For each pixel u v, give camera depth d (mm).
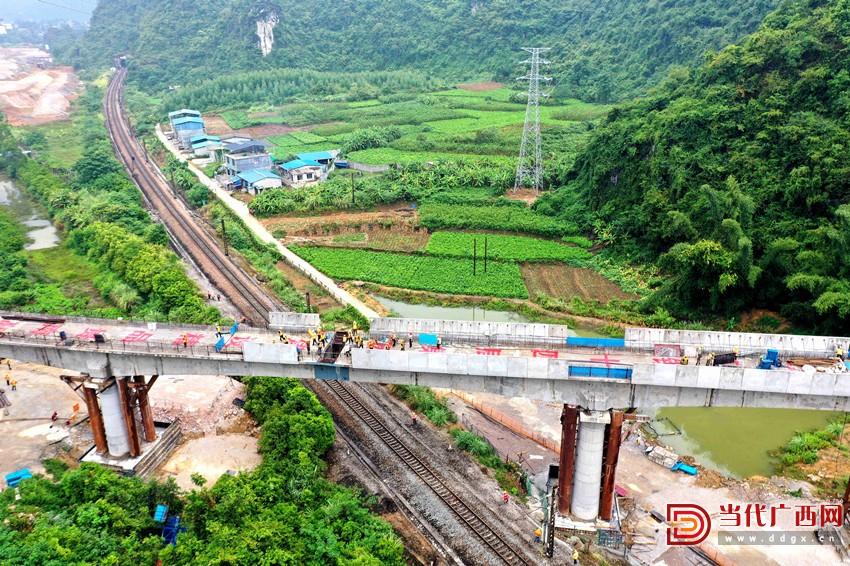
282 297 91688
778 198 90125
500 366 46000
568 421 47094
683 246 88312
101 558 40438
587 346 50906
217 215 128125
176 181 149250
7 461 55625
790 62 102188
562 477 48625
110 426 53719
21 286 93625
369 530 45688
